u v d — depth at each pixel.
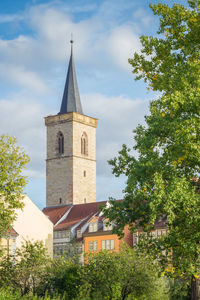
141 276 38.94
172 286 50.34
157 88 30.50
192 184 29.83
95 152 130.75
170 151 28.36
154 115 30.75
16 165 39.78
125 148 33.03
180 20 30.44
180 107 27.73
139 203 31.58
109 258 39.38
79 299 37.53
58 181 125.56
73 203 122.38
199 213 27.59
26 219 79.50
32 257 41.97
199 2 30.33
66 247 97.56
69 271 40.59
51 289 40.59
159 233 72.56
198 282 30.33
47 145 129.25
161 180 27.03
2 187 39.16
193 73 28.27
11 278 40.28
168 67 31.05
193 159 27.59
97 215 102.19
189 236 28.23
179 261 28.83
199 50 30.27
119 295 37.47
